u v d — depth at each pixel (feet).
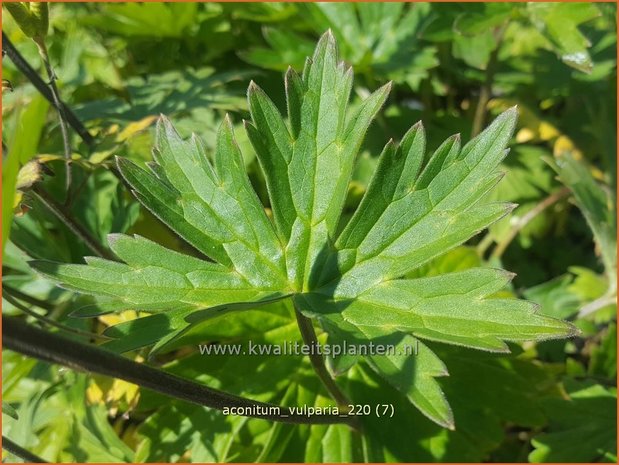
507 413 0.56
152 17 0.80
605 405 0.59
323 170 0.42
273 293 0.41
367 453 0.54
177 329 0.39
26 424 0.60
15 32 0.74
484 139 0.40
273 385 0.53
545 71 0.84
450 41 0.82
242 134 0.74
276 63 0.75
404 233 0.40
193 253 0.68
